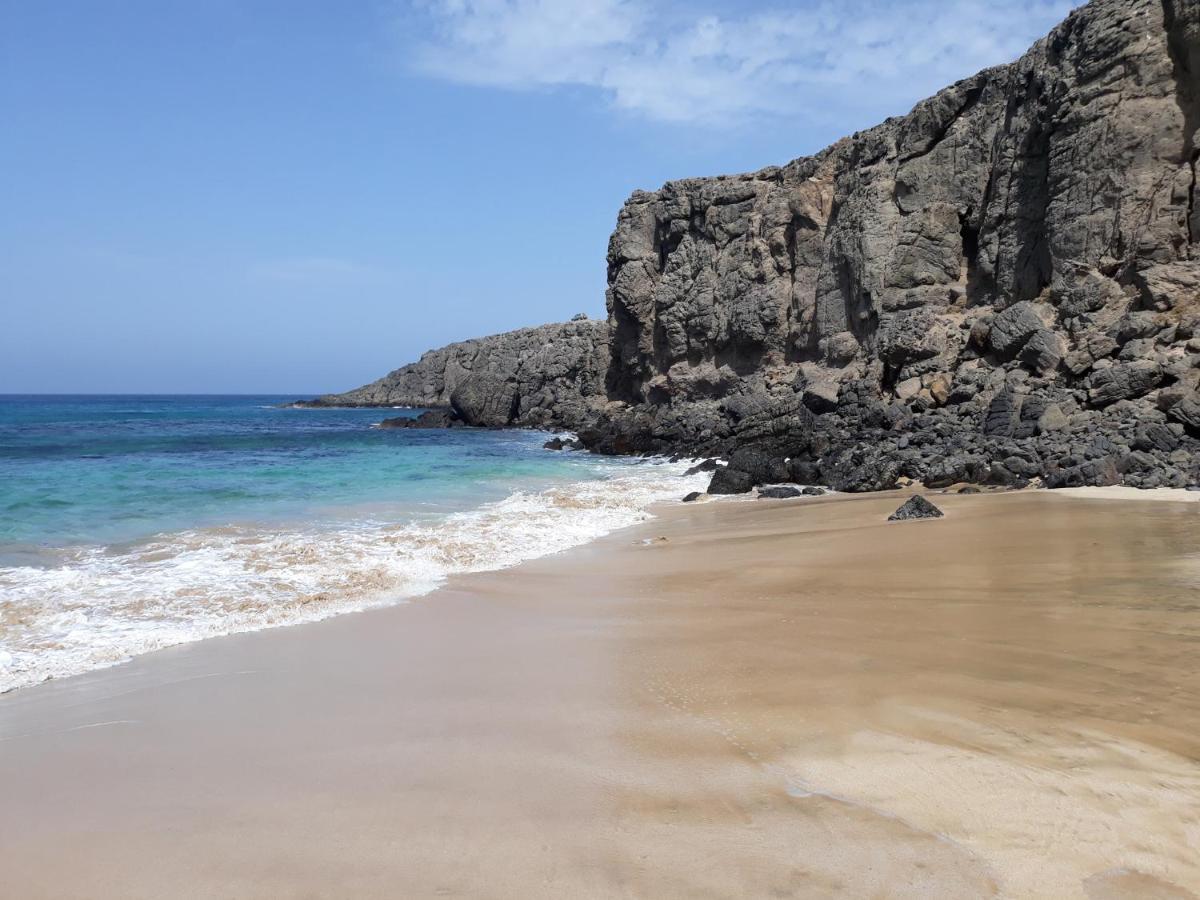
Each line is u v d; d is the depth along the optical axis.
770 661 6.93
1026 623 7.56
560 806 4.48
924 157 36.12
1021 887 3.56
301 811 4.57
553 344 72.31
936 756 4.80
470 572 12.48
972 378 28.59
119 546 14.28
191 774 5.18
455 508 20.11
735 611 9.06
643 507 21.64
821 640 7.50
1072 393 24.23
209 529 16.23
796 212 42.78
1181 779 4.40
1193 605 7.79
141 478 25.16
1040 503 16.33
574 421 58.91
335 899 3.68
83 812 4.70
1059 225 27.97
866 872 3.71
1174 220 25.11
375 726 5.92
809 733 5.28
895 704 5.68
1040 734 5.03
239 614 9.72
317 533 15.88
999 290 31.64
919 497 16.05
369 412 101.88
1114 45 26.66
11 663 7.86
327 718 6.14
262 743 5.68
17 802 4.87
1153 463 18.94
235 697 6.73
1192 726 5.06
